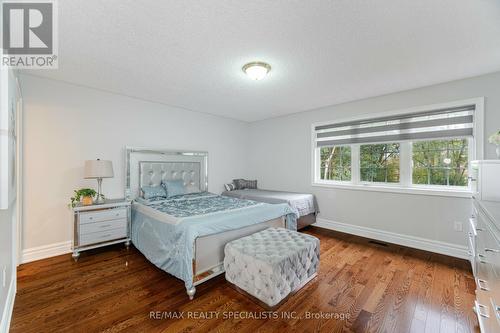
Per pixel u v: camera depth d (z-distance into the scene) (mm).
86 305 1892
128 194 3559
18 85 2352
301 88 3234
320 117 4312
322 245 3324
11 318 1717
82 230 2775
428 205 3115
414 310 1854
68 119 3045
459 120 2893
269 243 2246
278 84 3078
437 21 1731
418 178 3299
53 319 1721
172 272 2201
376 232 3594
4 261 1588
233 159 5316
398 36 1940
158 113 3992
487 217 1488
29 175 2748
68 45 2080
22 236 2693
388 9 1604
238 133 5434
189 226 2127
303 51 2199
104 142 3369
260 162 5430
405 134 3324
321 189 4285
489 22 1732
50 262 2705
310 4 1562
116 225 3037
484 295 1492
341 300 1991
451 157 3035
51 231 2898
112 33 1896
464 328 1650
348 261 2773
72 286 2176
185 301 1966
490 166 1973
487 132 2689
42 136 2844
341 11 1632
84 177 3002
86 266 2609
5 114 1173
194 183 4473
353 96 3582
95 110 3279
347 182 4039
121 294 2057
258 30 1866
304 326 1676
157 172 3904
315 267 2361
